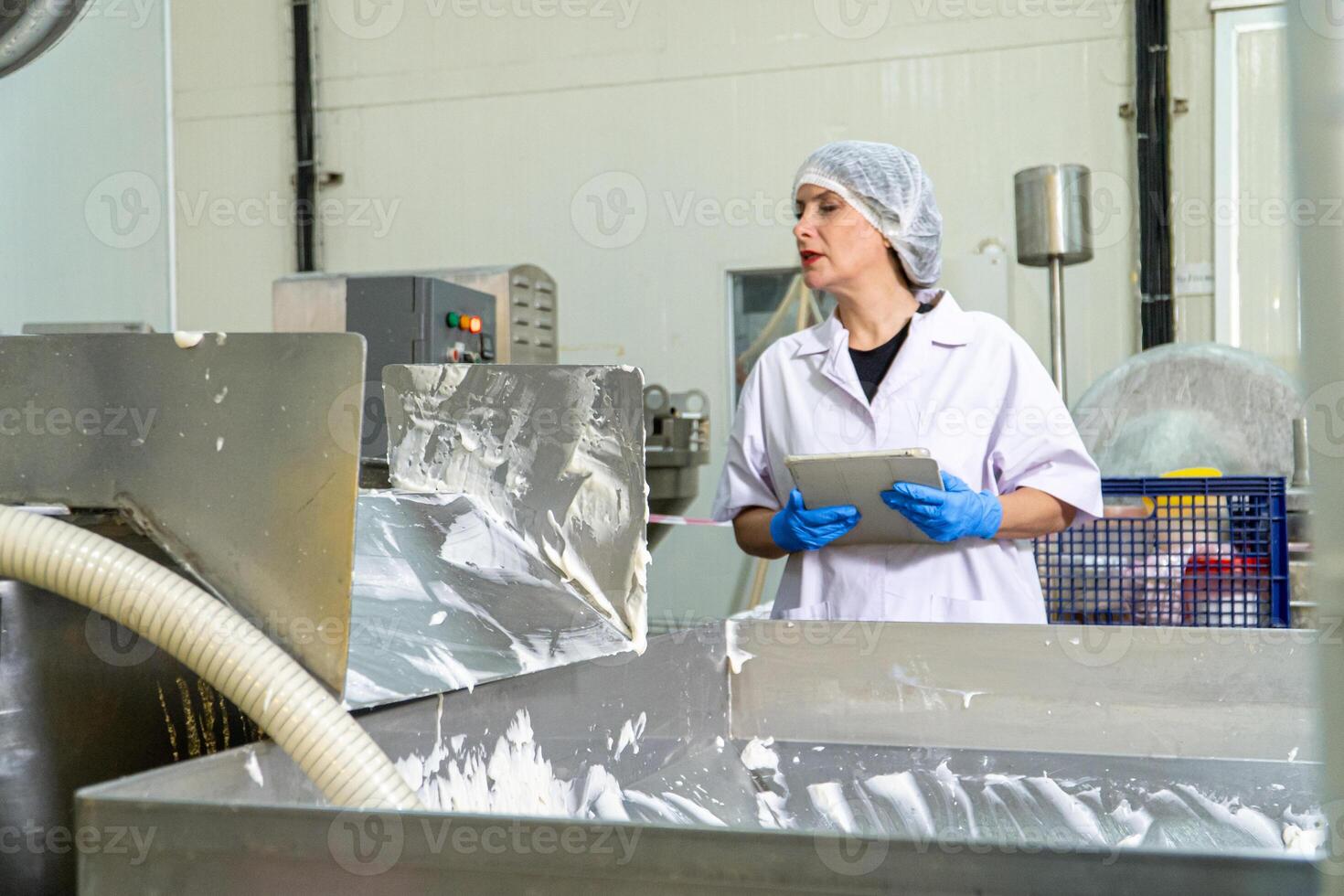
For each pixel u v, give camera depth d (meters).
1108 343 3.75
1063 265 3.10
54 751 0.87
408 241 4.41
